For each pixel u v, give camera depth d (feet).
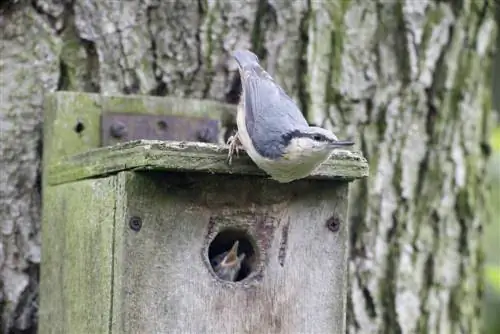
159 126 27.02
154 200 22.72
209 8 28.25
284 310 23.79
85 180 24.20
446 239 29.99
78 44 27.50
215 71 28.30
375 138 29.30
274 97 23.22
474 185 30.50
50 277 25.88
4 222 26.89
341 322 24.20
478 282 30.81
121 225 22.48
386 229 29.30
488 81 31.14
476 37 30.58
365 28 29.25
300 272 23.95
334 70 28.94
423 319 29.63
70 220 24.76
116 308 22.54
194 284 23.06
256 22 28.60
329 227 24.21
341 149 24.02
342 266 24.27
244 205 23.54
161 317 22.75
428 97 29.81
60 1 27.40
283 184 23.82
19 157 27.02
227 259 23.67
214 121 27.58
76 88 27.43
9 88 26.99
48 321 25.82
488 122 31.04
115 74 27.68
